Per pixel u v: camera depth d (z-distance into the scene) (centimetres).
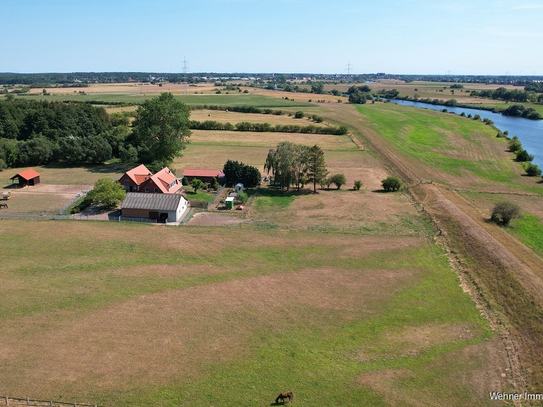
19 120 12419
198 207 7462
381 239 5912
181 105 10606
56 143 11088
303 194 8306
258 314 4019
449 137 14588
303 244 5734
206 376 3186
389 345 3572
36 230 6166
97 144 10619
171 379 3147
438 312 4088
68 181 9106
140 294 4356
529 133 15825
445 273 4903
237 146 12838
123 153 10812
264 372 3238
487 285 4566
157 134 10244
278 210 7300
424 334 3731
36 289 4425
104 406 2877
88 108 13012
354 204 7612
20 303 4147
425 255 5388
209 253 5412
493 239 5619
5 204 7238
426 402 2948
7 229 6184
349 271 4938
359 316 4003
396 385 3106
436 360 3384
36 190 8394
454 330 3797
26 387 3045
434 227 6372
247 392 3028
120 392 3009
